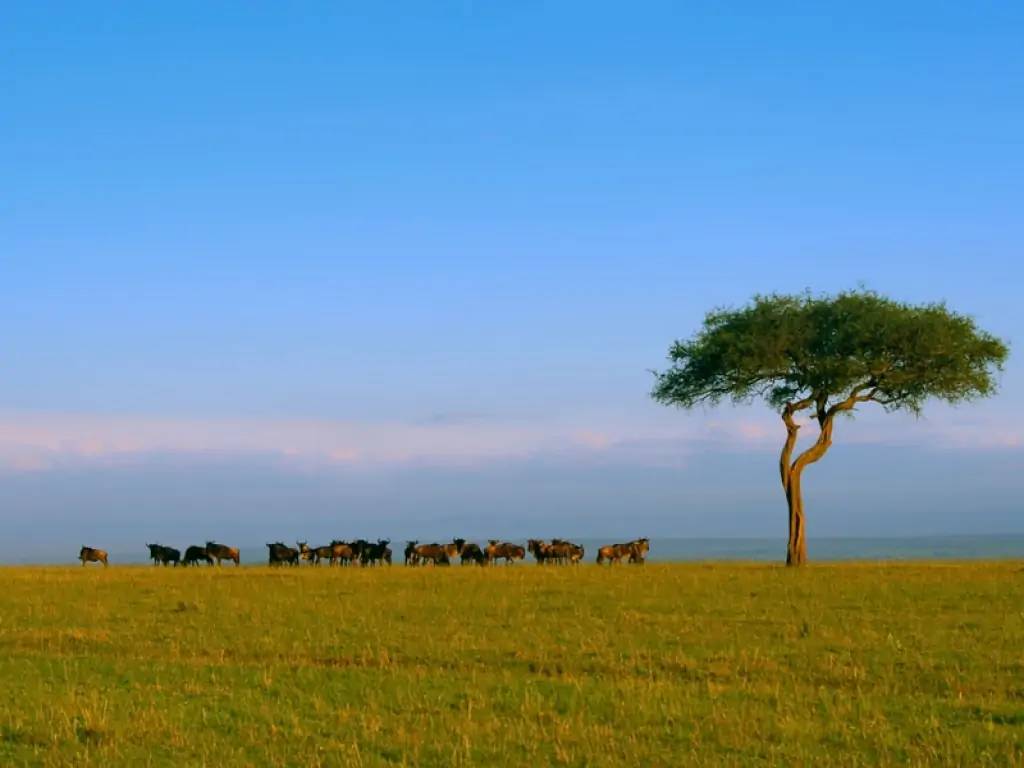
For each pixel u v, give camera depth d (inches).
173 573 2454.5
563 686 1029.2
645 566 2726.4
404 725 887.7
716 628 1379.2
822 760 786.2
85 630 1400.1
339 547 3203.7
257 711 934.4
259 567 2817.4
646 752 808.3
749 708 940.0
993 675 1074.1
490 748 820.0
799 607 1587.1
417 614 1552.7
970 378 2876.5
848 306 2901.1
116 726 883.4
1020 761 768.9
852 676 1072.2
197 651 1258.6
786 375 2945.4
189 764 788.6
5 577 2292.1
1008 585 1913.1
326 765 787.4
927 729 863.1
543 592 1870.1
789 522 2876.5
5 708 949.2
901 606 1592.0
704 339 3034.0
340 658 1210.0
